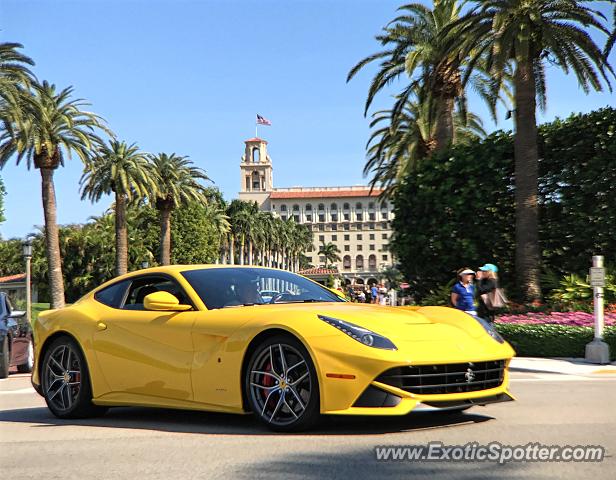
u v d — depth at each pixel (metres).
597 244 17.45
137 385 5.93
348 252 176.12
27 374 13.27
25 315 13.59
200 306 5.78
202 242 75.69
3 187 54.41
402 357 4.77
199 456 4.41
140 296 6.36
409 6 26.16
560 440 4.77
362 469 3.97
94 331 6.29
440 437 4.87
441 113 24.42
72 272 72.12
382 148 34.97
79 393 6.32
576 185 18.06
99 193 48.38
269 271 6.59
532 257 17.78
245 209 99.19
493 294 13.67
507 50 18.17
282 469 4.00
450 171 20.27
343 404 4.79
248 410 5.28
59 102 37.28
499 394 5.38
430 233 20.44
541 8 18.78
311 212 177.50
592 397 7.43
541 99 21.03
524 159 18.02
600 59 18.50
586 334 13.28
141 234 72.69
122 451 4.69
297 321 5.06
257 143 181.38
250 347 5.27
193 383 5.53
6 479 4.03
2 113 30.42
